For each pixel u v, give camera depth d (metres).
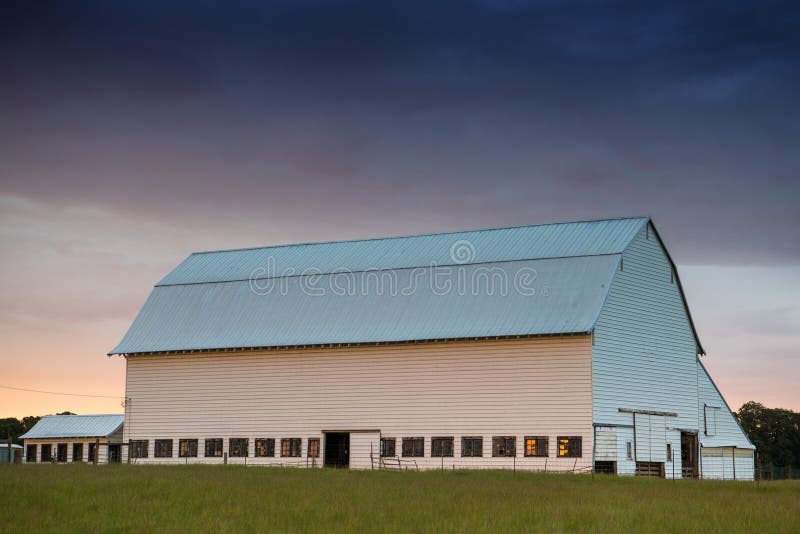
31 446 119.06
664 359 75.06
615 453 67.69
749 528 34.22
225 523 34.09
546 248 75.38
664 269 76.69
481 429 69.44
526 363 68.81
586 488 48.34
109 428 117.62
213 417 79.19
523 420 68.25
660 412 73.25
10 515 35.84
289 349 77.25
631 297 72.50
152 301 87.19
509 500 41.16
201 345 80.31
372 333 74.50
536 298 71.31
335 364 75.50
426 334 72.12
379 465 72.31
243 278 85.44
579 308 69.00
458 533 31.97
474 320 71.75
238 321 81.38
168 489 44.09
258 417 77.56
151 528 33.16
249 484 47.47
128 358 83.31
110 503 39.09
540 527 33.38
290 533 32.12
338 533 31.98
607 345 69.06
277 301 81.69
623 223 75.81
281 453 76.19
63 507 37.91
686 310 78.56
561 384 67.50
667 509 39.00
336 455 74.62
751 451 83.44
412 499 41.12
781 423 132.75
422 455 71.06
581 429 66.38
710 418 79.81
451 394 70.88
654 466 71.62
